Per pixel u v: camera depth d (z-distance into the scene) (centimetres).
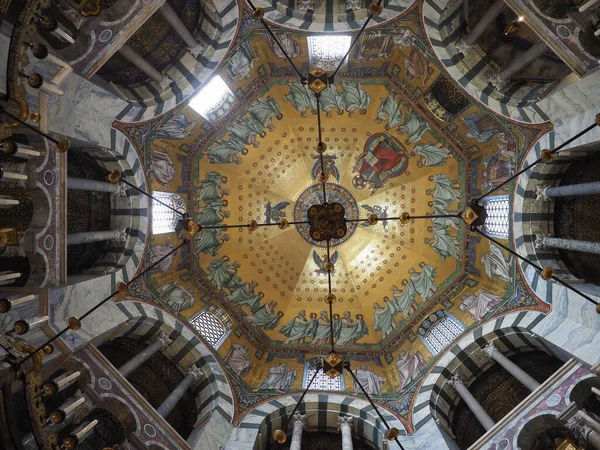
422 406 1531
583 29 1168
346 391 1684
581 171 1410
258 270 2058
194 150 1845
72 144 1383
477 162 1742
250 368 1816
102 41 1288
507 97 1449
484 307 1647
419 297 1912
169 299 1727
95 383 1326
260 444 1527
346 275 2080
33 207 1234
